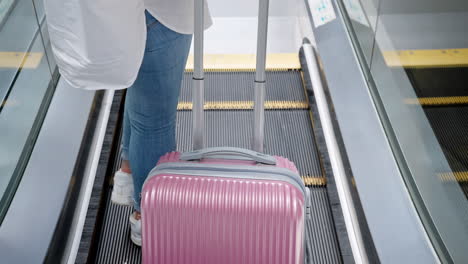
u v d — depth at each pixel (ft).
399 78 10.41
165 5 7.15
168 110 8.25
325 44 13.38
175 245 7.46
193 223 7.32
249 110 12.97
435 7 10.12
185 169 7.51
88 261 9.36
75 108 11.21
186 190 7.29
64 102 11.14
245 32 18.97
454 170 8.40
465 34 9.58
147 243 7.48
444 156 8.66
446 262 8.02
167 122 8.39
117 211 10.50
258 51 7.46
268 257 7.43
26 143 9.63
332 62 12.84
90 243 9.55
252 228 7.29
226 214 7.23
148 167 8.64
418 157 9.25
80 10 6.30
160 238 7.43
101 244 10.00
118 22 6.40
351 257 9.53
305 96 13.30
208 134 12.30
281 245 7.36
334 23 13.61
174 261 7.55
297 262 7.47
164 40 7.47
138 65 6.91
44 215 9.02
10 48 9.73
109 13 6.31
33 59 10.48
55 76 11.36
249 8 18.95
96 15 6.29
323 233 10.27
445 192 8.34
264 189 7.29
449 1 9.82
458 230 7.81
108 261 9.78
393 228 9.04
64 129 10.61
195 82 7.72
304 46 14.29
